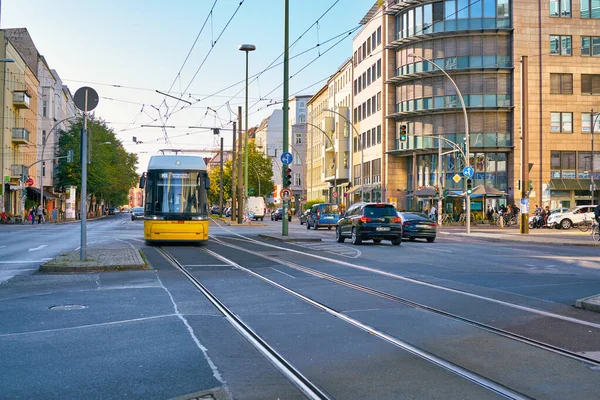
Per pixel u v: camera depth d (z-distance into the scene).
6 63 65.00
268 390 5.79
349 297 11.77
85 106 17.23
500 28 56.22
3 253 22.72
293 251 23.62
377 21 65.94
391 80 62.16
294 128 128.62
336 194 78.00
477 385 5.96
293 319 9.47
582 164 56.88
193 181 26.77
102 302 11.06
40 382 6.05
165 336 8.17
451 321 9.30
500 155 57.91
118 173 99.06
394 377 6.23
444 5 58.03
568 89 56.94
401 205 63.62
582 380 6.13
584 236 37.28
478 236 37.31
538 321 9.27
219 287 13.18
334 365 6.71
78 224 61.72
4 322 9.17
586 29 57.03
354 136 76.81
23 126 74.31
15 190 70.25
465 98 57.31
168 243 28.83
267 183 99.88
